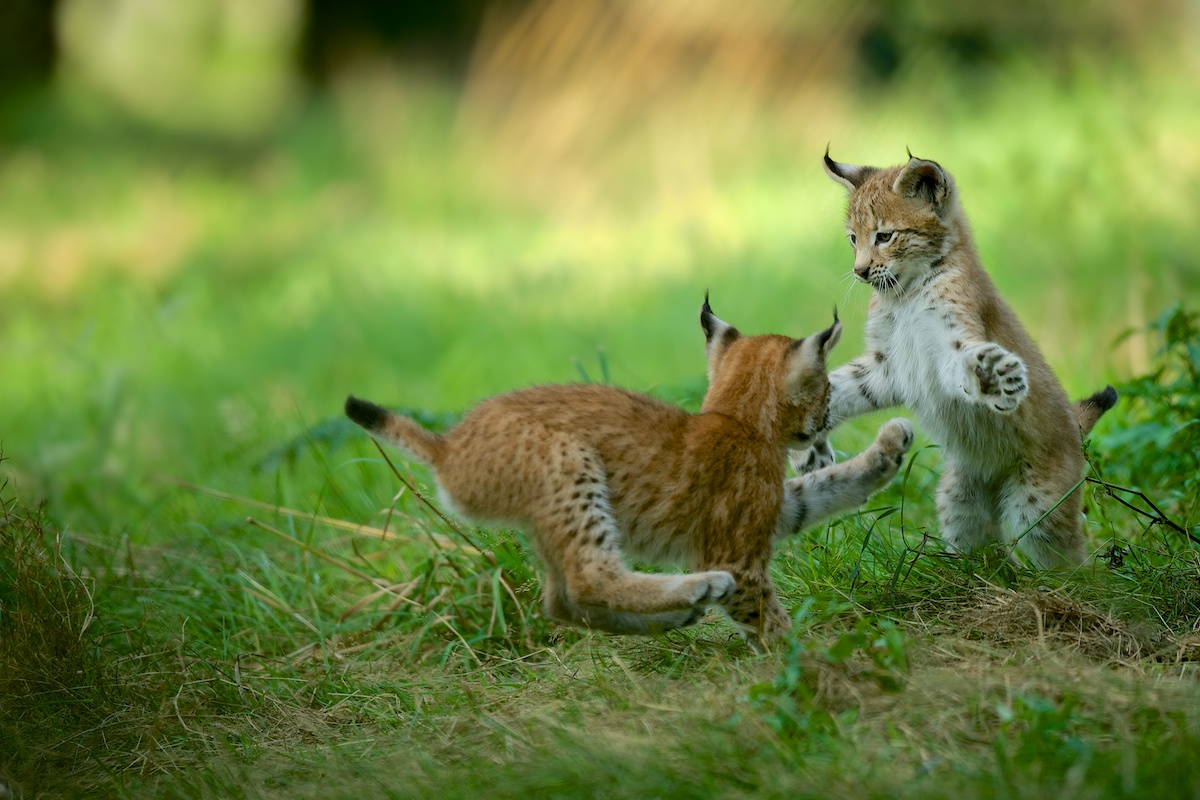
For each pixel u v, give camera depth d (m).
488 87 33.34
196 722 9.09
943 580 9.82
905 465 12.62
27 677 9.31
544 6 33.03
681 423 9.48
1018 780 6.76
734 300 20.58
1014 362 10.13
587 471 9.20
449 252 27.38
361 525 12.22
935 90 28.69
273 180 34.97
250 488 14.34
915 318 11.27
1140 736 7.24
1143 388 12.19
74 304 26.31
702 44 31.34
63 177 35.72
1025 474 10.91
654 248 25.27
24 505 11.31
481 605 10.48
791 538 10.52
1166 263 18.95
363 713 9.16
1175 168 22.09
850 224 11.70
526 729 8.20
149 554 12.45
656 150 29.48
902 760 7.19
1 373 21.62
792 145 28.55
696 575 9.04
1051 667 8.23
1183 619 9.28
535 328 21.42
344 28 40.09
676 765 7.21
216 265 28.17
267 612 10.77
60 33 44.50
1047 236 20.55
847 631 9.01
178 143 38.34
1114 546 10.15
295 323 23.41
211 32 49.94
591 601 9.14
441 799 7.31
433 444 9.53
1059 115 25.45
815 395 9.59
